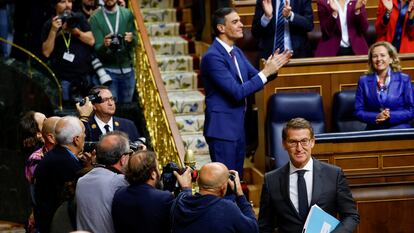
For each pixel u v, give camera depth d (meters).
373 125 9.65
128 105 11.68
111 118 8.72
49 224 7.26
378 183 8.14
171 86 13.18
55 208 7.22
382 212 8.14
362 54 11.28
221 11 8.77
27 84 12.05
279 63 8.80
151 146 10.77
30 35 13.17
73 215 6.75
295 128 6.72
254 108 11.36
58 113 11.51
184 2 15.06
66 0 11.71
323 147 8.13
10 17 13.08
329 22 11.23
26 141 8.75
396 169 8.18
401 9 11.51
